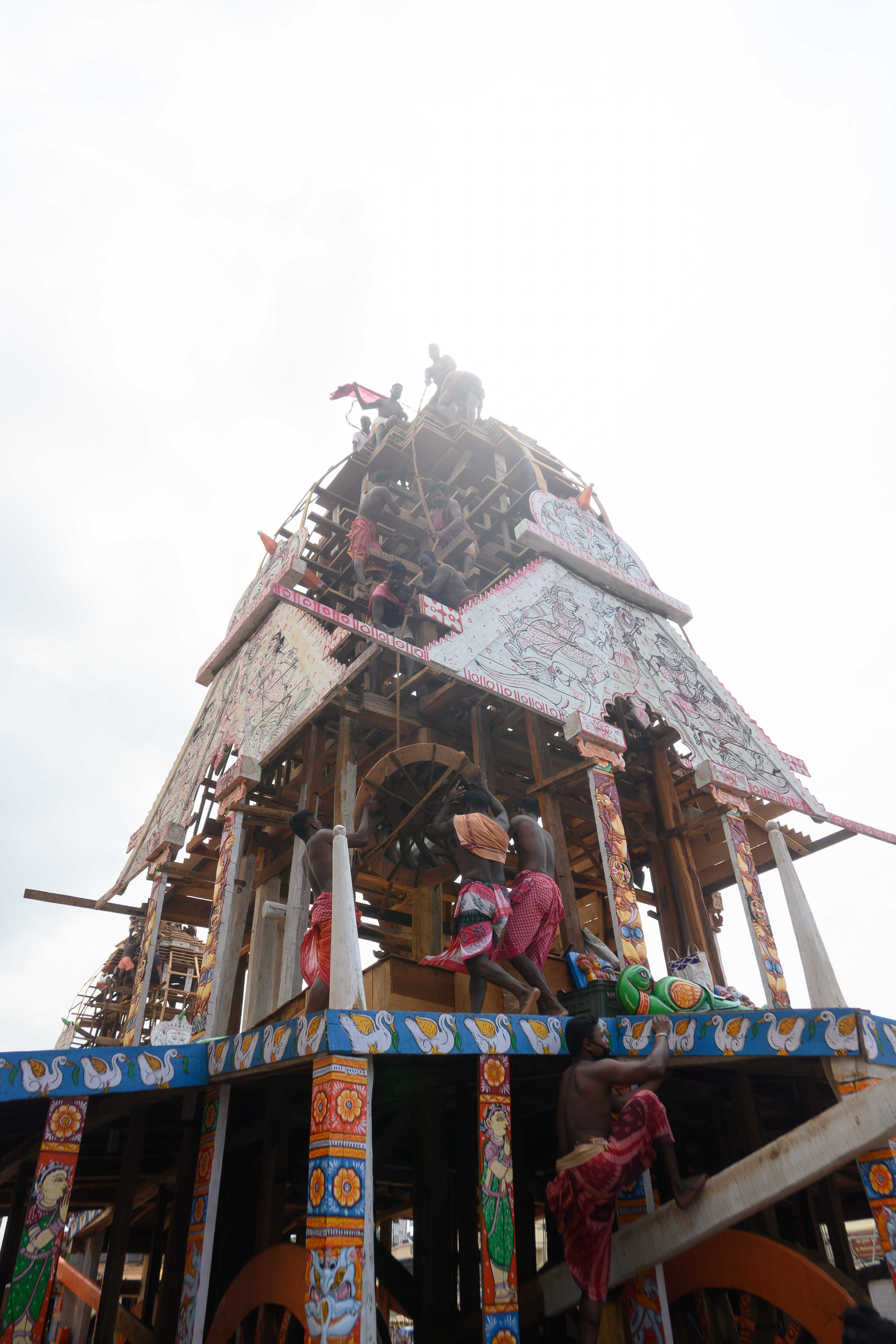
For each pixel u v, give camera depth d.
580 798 12.80
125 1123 7.48
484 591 10.70
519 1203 7.09
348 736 10.16
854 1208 10.52
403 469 16.98
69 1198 4.59
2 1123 6.31
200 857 12.21
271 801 11.30
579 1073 5.19
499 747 12.00
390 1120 8.20
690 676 12.41
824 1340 4.55
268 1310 5.46
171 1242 7.25
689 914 11.38
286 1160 6.96
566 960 8.04
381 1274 7.00
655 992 6.36
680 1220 4.90
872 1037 4.93
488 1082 5.10
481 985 6.37
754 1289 4.96
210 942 8.56
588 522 13.39
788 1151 4.60
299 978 9.34
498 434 16.75
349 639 11.27
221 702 12.59
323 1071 4.50
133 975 21.56
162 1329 6.88
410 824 8.34
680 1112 8.08
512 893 6.71
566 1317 6.07
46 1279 4.32
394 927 13.69
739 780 10.98
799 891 5.65
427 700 10.98
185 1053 5.40
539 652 10.42
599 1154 4.80
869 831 11.48
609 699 10.68
